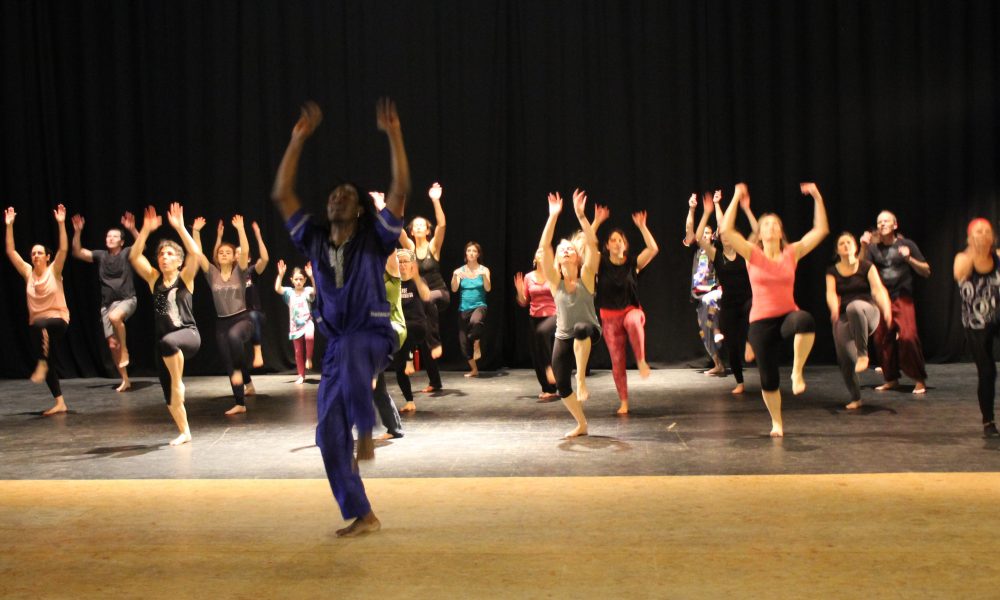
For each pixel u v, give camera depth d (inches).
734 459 206.8
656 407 284.8
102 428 265.1
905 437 226.8
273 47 402.6
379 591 125.3
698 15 394.3
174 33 403.9
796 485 176.4
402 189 143.5
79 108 404.2
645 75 396.2
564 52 398.0
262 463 214.4
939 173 390.6
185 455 224.5
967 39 389.4
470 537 147.6
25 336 401.1
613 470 199.0
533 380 361.4
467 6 399.5
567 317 233.8
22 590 128.2
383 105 143.9
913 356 298.7
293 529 154.3
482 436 243.0
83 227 403.9
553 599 121.3
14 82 402.3
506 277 403.2
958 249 389.4
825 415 261.4
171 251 234.8
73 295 402.3
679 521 154.2
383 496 173.9
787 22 392.2
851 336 268.8
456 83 400.5
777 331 224.2
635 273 271.6
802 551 137.7
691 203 352.8
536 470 200.5
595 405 291.6
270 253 404.2
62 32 403.2
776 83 394.9
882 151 392.2
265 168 404.8
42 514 166.2
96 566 137.3
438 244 332.2
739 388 311.7
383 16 401.7
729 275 310.0
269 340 403.9
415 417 276.1
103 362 397.7
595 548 141.1
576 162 398.3
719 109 396.2
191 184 405.1
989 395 221.5
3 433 258.8
